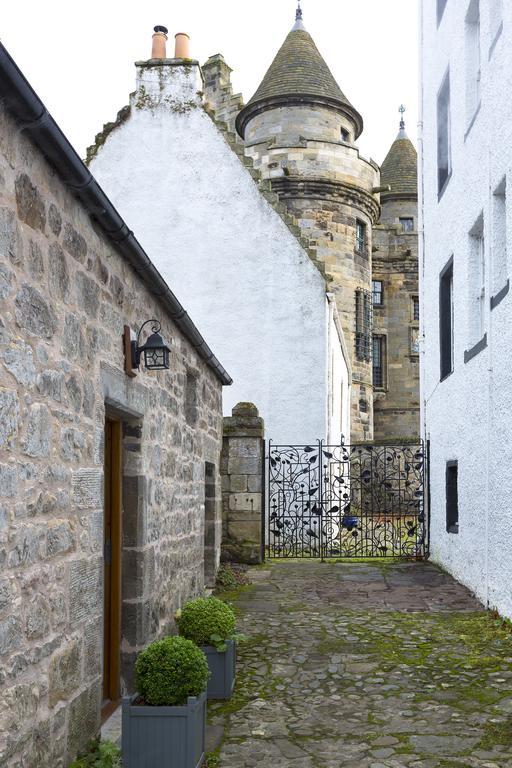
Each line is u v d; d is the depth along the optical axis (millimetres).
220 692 5715
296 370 15531
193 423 8812
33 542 3607
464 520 10141
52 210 3918
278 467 15461
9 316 3361
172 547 7234
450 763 4480
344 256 22062
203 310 15805
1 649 3211
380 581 10758
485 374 8867
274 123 22469
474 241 10008
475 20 10211
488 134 8844
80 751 4230
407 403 30781
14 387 3404
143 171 16109
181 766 4234
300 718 5297
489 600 8633
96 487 4664
